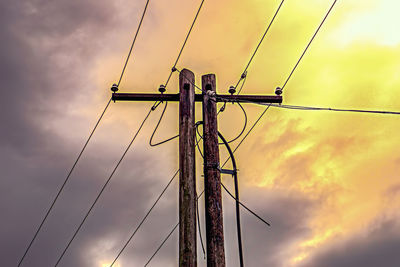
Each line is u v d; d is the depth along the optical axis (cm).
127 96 966
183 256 758
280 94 973
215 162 834
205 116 889
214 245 761
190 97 907
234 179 910
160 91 966
